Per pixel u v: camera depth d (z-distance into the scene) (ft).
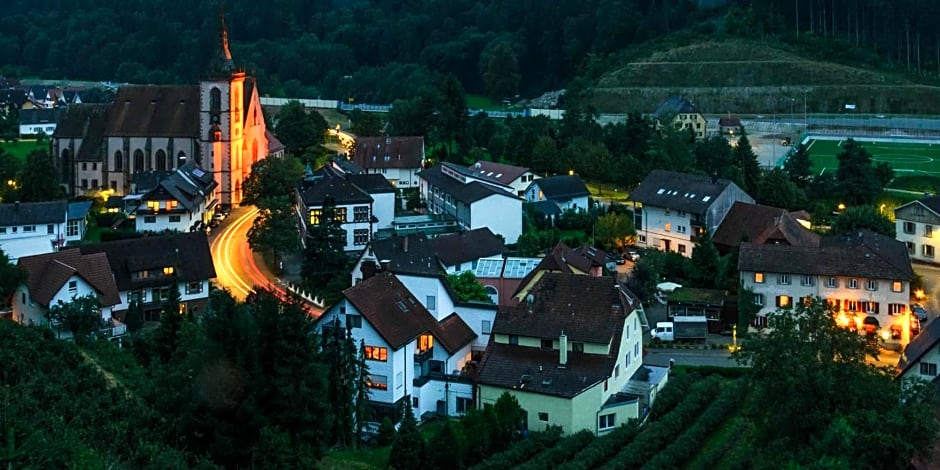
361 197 445.37
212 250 466.70
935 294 384.47
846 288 349.20
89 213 515.50
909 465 193.88
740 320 358.64
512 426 260.01
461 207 464.24
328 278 402.31
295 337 214.90
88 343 305.53
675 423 266.77
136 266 371.35
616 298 289.12
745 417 272.72
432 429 274.98
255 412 206.69
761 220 428.56
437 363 296.30
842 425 193.16
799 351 209.56
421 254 372.17
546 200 507.30
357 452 247.91
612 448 253.24
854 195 536.42
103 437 198.49
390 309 287.07
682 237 455.22
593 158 589.73
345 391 251.39
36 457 165.37
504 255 403.34
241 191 576.20
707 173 572.10
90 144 588.91
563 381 271.90
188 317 312.71
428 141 655.35
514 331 288.92
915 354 276.62
